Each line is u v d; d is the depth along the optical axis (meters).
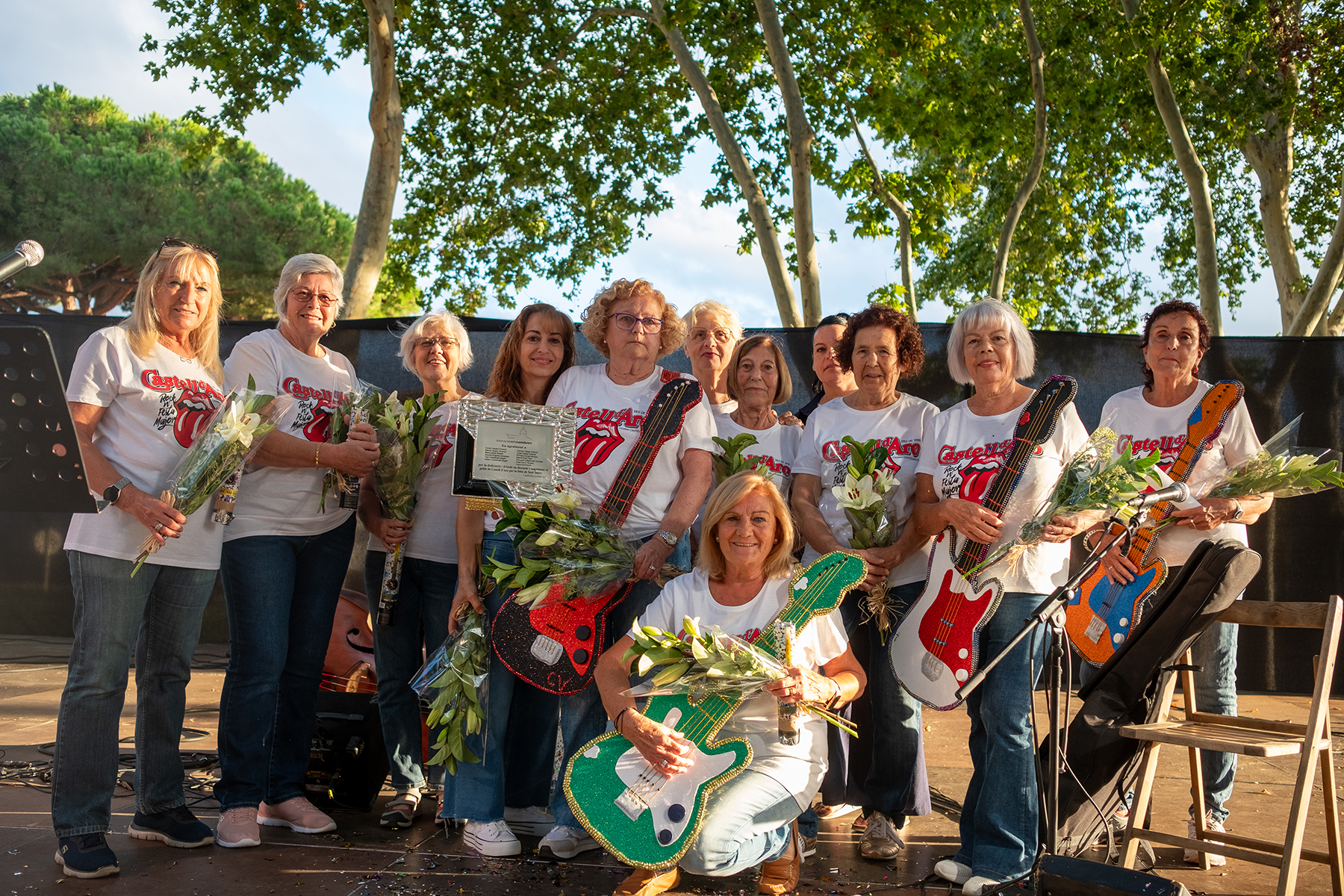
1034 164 12.40
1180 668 2.93
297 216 23.47
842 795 3.85
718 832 2.65
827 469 3.57
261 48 11.61
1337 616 2.70
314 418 3.58
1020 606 3.03
